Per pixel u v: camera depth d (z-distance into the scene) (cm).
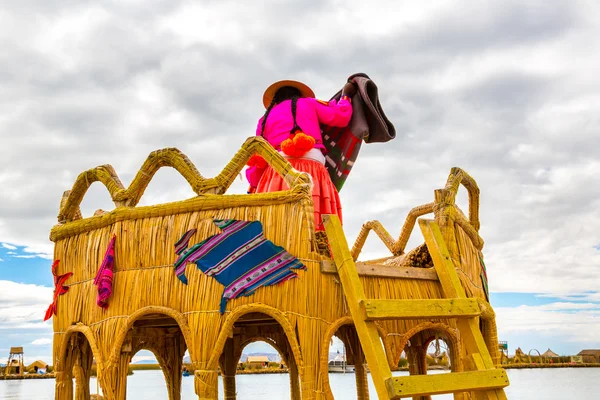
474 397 579
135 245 557
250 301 501
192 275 522
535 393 1585
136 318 539
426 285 569
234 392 840
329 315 506
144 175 582
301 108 718
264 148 552
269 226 519
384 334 540
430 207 738
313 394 480
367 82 774
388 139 792
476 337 516
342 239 515
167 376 768
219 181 549
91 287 587
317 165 709
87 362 641
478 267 652
